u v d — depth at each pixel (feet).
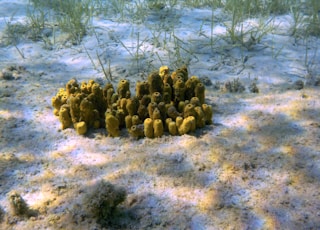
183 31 21.03
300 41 19.89
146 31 21.07
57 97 12.89
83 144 11.81
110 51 18.98
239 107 13.89
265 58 18.08
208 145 11.50
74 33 20.53
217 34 20.52
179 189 9.91
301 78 16.25
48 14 23.47
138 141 11.86
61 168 10.77
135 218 9.06
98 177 10.37
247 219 9.02
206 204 9.44
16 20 22.52
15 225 8.92
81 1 24.06
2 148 11.55
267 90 15.26
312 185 10.00
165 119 12.26
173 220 9.01
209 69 17.16
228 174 10.38
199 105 12.48
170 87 12.82
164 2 24.56
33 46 19.63
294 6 24.16
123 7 24.09
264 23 21.88
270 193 9.76
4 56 18.51
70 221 8.96
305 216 9.07
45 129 12.58
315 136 11.95
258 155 11.12
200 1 25.29
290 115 13.19
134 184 10.09
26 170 10.66
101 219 8.95
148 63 17.49
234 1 23.47
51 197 9.69
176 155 11.11
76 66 17.65
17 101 14.21
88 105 12.00
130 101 11.96
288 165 10.71
